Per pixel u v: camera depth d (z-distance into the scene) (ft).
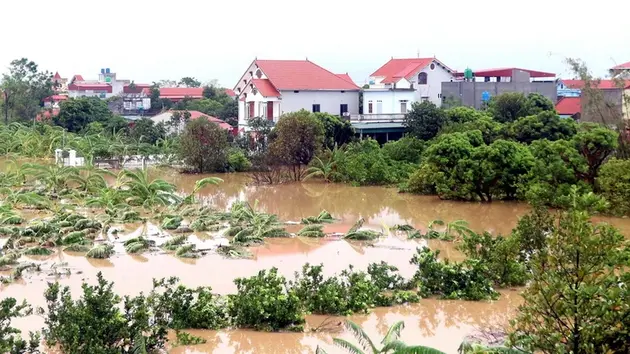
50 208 134.72
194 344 66.54
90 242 107.45
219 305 74.79
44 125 270.05
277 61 253.03
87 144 223.30
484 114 220.43
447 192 152.05
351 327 61.72
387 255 103.19
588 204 77.71
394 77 265.95
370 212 142.20
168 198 143.43
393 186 176.76
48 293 64.95
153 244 107.45
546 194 135.33
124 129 266.57
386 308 78.64
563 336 51.96
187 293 73.46
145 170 158.10
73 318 60.18
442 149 154.40
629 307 51.08
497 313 76.84
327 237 116.06
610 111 172.45
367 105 249.75
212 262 97.96
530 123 183.32
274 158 189.78
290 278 88.63
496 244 87.86
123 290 83.05
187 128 207.21
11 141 246.68
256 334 69.62
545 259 55.88
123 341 62.34
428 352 53.21
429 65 266.57
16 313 62.75
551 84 271.49
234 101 315.99
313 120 195.93
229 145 214.07
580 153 142.61
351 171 180.14
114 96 415.03
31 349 60.75
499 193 151.23
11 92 334.03
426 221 130.82
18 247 103.91
